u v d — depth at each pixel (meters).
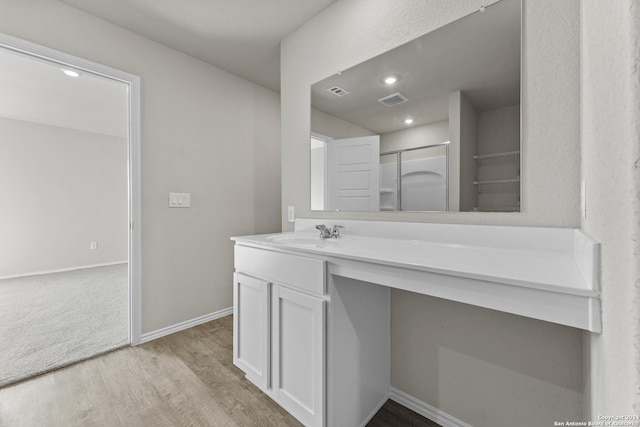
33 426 1.18
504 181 1.08
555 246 0.96
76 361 1.68
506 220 1.08
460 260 0.91
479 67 1.14
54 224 4.08
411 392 1.34
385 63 1.45
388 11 1.44
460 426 1.18
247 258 1.51
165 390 1.43
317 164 1.81
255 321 1.46
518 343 1.04
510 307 0.70
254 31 1.93
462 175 1.20
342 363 1.15
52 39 1.60
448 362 1.21
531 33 1.01
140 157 1.94
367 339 1.27
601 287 0.52
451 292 0.80
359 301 1.23
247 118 2.61
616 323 0.38
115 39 1.83
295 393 1.25
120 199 4.70
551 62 0.97
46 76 2.57
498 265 0.83
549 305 0.64
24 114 3.60
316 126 1.80
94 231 4.44
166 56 2.08
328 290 1.11
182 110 2.17
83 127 4.16
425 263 0.87
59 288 3.23
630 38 0.29
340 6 1.65
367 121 1.54
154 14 1.76
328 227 1.71
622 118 0.33
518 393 1.04
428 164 1.31
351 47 1.59
